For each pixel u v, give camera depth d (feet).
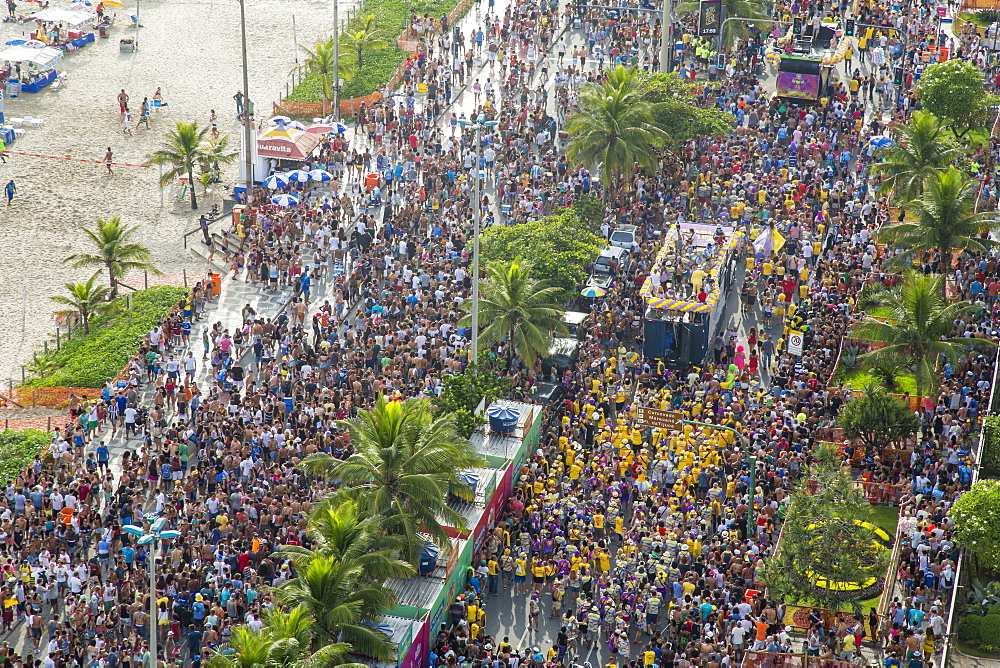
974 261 635.66
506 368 570.87
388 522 420.77
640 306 618.44
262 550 453.99
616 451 511.81
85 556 474.08
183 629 435.12
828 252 651.66
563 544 459.32
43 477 501.56
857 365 582.35
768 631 426.10
